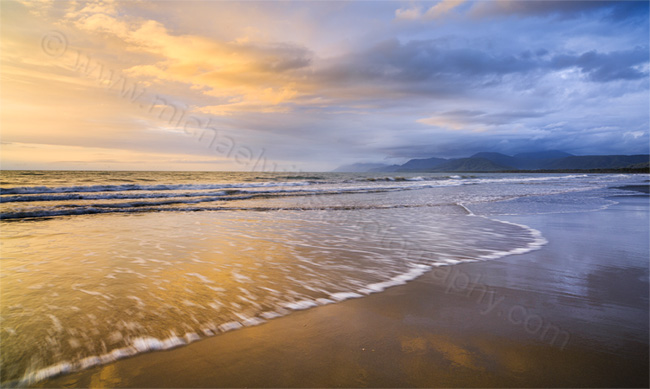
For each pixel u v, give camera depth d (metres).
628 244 6.19
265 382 2.06
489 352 2.43
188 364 2.25
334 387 2.02
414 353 2.41
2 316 2.94
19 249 5.64
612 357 2.37
